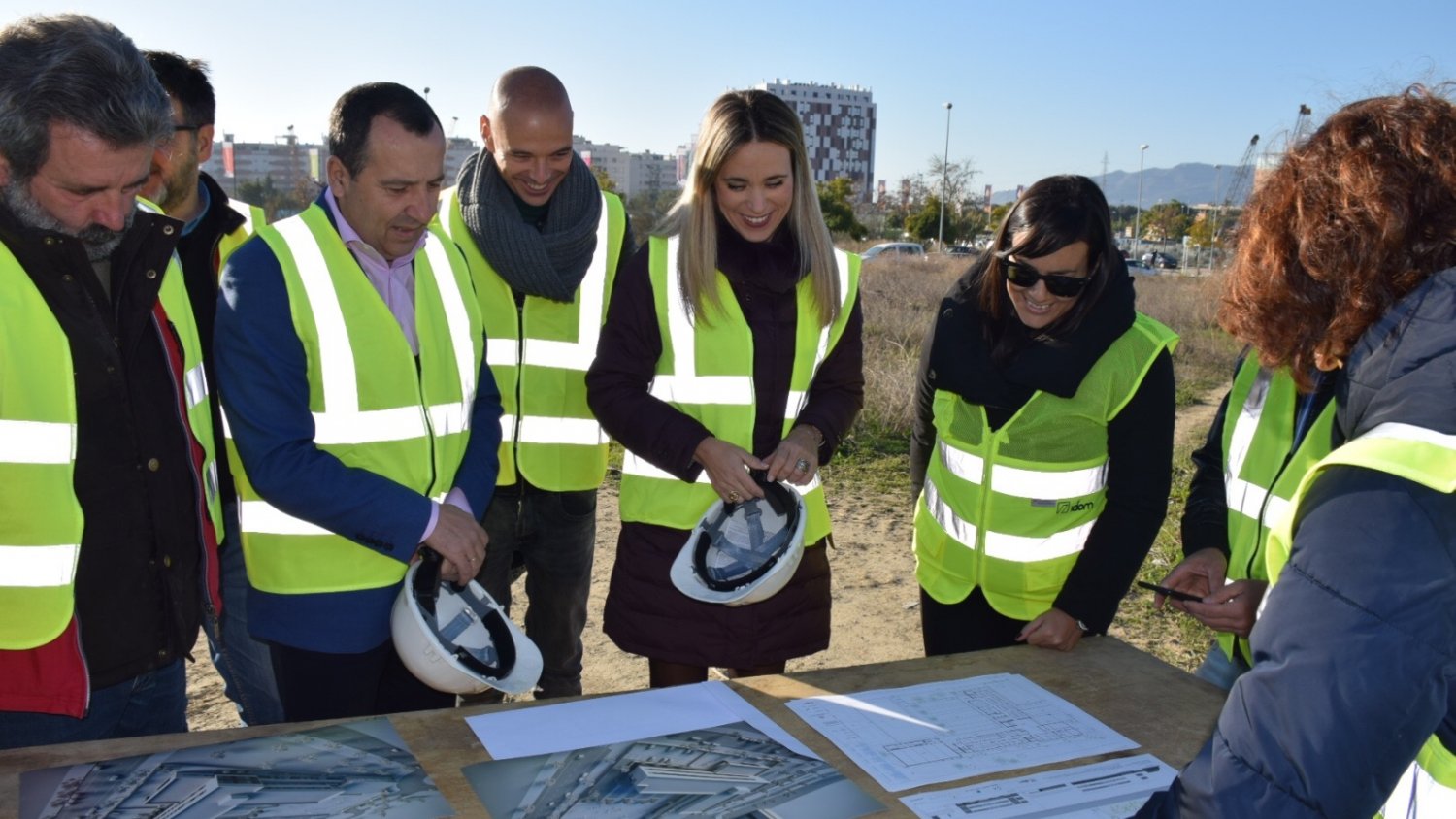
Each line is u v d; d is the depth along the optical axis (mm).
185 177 2484
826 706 1760
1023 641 2146
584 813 1387
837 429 2482
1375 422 934
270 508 2066
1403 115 998
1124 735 1700
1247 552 1953
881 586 4945
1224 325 1170
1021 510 2279
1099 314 2150
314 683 2080
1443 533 856
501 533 2992
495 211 2781
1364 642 849
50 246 1733
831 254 2488
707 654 2420
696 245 2369
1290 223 1036
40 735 1866
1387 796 873
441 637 1812
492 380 2439
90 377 1829
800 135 2361
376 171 1975
